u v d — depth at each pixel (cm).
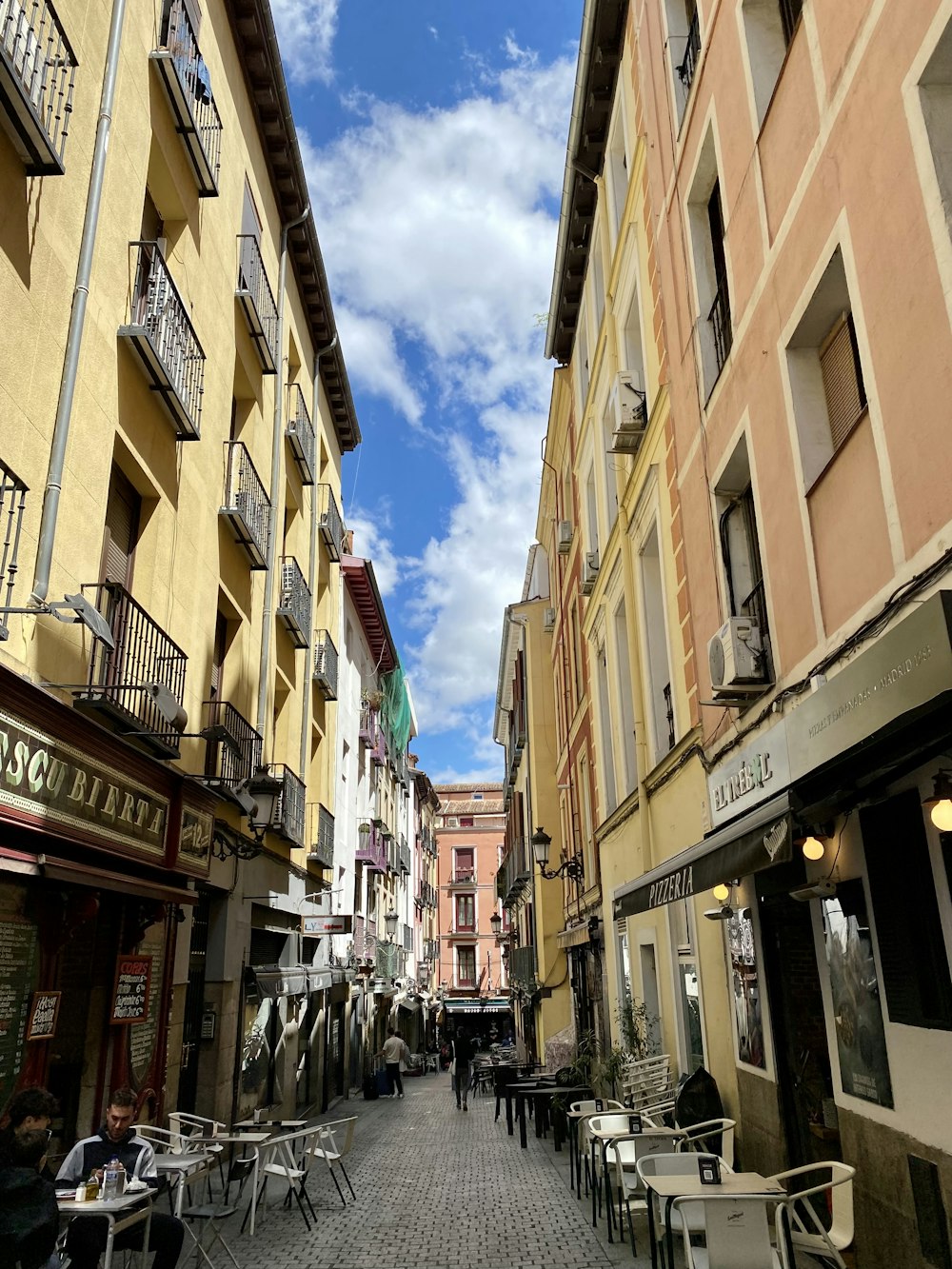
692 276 934
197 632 1066
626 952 1355
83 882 646
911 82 469
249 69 1382
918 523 474
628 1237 715
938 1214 459
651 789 1180
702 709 910
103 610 786
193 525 1059
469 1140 1389
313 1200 924
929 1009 473
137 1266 630
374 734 2847
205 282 1126
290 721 1574
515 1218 809
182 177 1036
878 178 511
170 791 891
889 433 502
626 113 1309
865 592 548
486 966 6406
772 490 705
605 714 1662
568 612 2147
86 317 752
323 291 1819
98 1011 805
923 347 464
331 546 2041
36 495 661
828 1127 661
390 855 3197
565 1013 2373
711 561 881
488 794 7356
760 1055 735
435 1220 811
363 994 2641
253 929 1341
